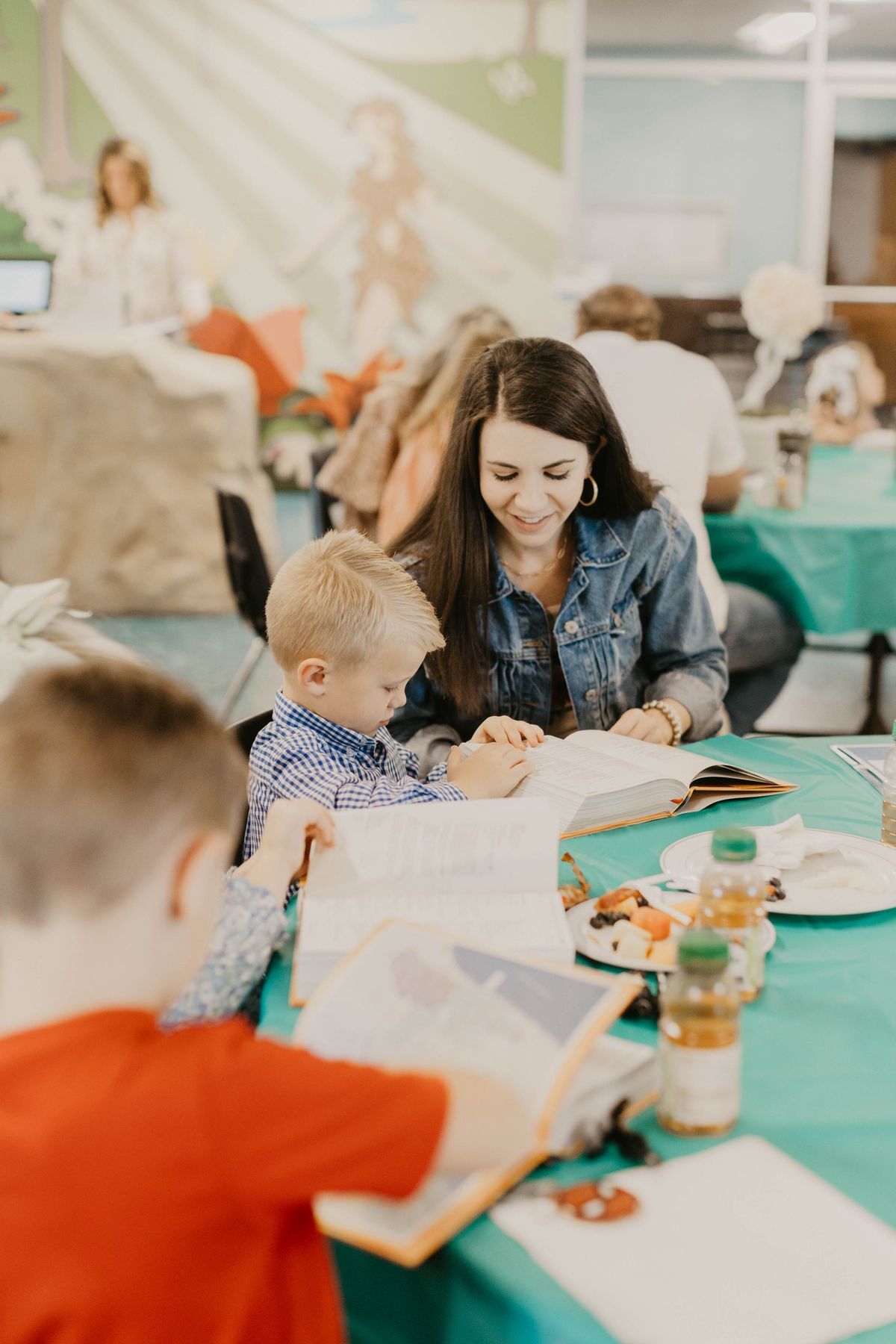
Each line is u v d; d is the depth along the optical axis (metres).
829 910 1.12
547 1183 0.75
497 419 1.61
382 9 5.68
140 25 5.66
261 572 3.51
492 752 1.46
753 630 2.89
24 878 0.64
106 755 0.65
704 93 6.05
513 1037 0.78
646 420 2.76
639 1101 0.81
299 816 1.13
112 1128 0.60
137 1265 0.60
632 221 6.19
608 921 1.09
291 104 5.77
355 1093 0.62
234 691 3.60
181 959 0.68
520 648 1.80
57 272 5.86
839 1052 0.90
